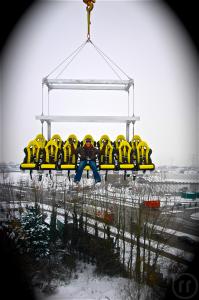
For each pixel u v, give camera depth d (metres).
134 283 23.23
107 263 26.44
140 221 27.22
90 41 14.80
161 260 25.34
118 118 11.77
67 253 27.50
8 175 33.06
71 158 10.00
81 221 30.66
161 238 27.92
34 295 20.39
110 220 31.84
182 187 47.84
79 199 35.12
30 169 9.86
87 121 11.65
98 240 28.39
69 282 23.67
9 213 30.69
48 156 9.85
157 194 37.00
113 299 21.61
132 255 27.48
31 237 25.47
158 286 21.67
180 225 33.91
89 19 14.03
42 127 11.67
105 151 10.11
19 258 21.22
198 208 42.34
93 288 23.11
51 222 30.44
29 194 35.97
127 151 10.01
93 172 9.86
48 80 12.62
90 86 13.72
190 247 27.16
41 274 23.03
